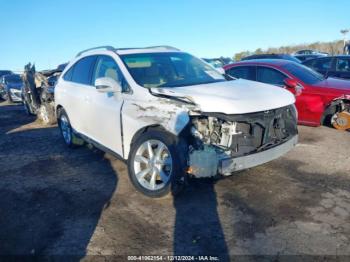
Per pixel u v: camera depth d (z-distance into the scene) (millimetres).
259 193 4195
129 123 4383
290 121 4500
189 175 3803
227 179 4629
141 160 4234
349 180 4473
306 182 4457
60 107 6711
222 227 3492
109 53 5168
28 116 11828
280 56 12992
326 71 10203
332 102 6672
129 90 4500
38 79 10555
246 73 7875
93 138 5449
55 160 6035
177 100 3889
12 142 7688
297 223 3480
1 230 3709
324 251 3010
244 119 3797
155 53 5227
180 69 5023
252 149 3963
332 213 3643
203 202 4039
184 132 3779
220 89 4230
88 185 4777
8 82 18609
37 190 4723
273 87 4656
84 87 5621
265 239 3236
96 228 3617
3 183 5070
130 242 3332
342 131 6816
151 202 4129
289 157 5418
